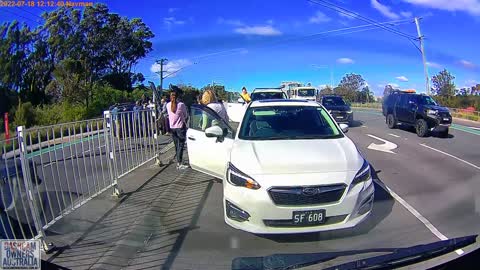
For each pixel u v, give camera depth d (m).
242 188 4.91
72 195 6.35
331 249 4.66
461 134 18.64
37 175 5.36
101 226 5.54
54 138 5.90
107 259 4.46
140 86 69.94
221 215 6.18
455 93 47.69
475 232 5.17
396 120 19.81
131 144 9.29
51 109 36.22
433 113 16.73
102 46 62.22
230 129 7.44
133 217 5.91
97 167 7.07
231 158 5.45
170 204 6.77
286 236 5.13
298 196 4.69
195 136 7.63
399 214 5.98
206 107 7.51
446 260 3.90
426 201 6.72
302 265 4.04
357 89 75.19
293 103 7.11
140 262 4.50
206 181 8.48
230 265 4.34
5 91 45.53
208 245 4.95
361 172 5.04
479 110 36.06
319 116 6.73
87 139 6.83
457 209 6.24
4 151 4.66
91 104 41.16
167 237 5.27
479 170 9.55
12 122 30.28
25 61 55.47
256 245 4.89
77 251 4.70
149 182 8.28
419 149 13.25
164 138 15.84
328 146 5.58
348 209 4.75
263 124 6.45
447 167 9.92
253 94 23.48
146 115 10.45
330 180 4.76
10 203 4.69
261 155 5.28
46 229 5.19
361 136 17.22
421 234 5.12
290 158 5.14
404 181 8.28
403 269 3.73
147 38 68.81
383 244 4.77
